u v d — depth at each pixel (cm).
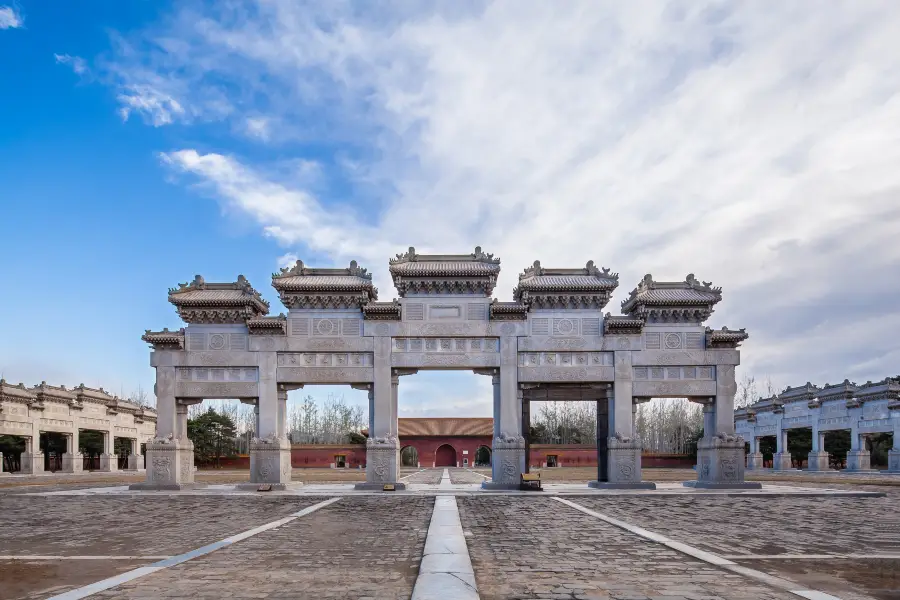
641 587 1322
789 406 8406
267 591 1294
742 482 4009
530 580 1385
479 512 2741
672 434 12975
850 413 7419
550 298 4059
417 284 4066
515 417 4009
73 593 1284
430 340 4059
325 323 4066
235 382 4038
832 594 1269
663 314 4116
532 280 4131
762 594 1269
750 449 9206
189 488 4097
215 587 1330
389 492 3772
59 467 9025
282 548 1817
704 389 4078
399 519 2500
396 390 4109
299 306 4084
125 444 9719
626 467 4022
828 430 7750
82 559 1677
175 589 1313
